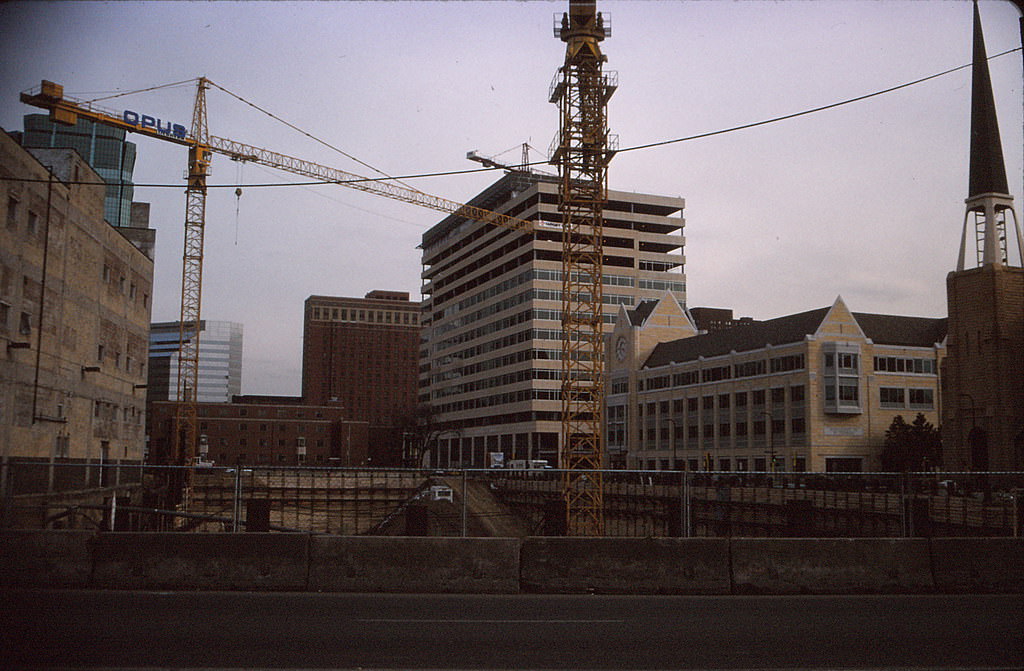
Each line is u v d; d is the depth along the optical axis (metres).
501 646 10.71
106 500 47.06
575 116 73.19
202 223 114.06
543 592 15.73
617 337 118.00
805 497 51.97
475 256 161.62
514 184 152.62
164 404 156.25
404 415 194.12
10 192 36.12
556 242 140.50
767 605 14.45
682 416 101.69
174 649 10.21
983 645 11.15
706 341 103.44
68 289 44.66
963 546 16.47
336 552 15.73
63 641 10.56
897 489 50.47
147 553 15.53
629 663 9.87
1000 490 38.91
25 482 36.69
